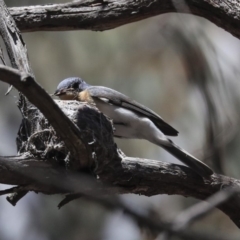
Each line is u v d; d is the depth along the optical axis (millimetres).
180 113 13070
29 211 12578
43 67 13250
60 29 9484
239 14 8508
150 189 8047
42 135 6926
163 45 13297
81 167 6879
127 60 13438
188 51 9680
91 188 6703
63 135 6332
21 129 7414
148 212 5324
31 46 13336
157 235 5355
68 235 12109
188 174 8172
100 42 13445
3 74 5449
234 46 13398
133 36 13500
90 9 9336
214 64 10078
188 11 8688
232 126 8680
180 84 13227
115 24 9367
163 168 8055
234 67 9969
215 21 8734
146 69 13375
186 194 8234
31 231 12359
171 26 10141
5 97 13719
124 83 13328
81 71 13320
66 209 12250
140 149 13148
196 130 12875
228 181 8234
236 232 11586
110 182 7797
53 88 13094
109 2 9289
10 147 13156
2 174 6668
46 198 12508
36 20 9359
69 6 9391
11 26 8008
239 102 9664
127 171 7812
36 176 5984
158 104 13195
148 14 9227
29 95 5707
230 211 8086
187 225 5613
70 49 13383
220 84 9727
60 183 5844
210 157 8562
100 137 7242
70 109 7387
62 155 6852
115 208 5043
